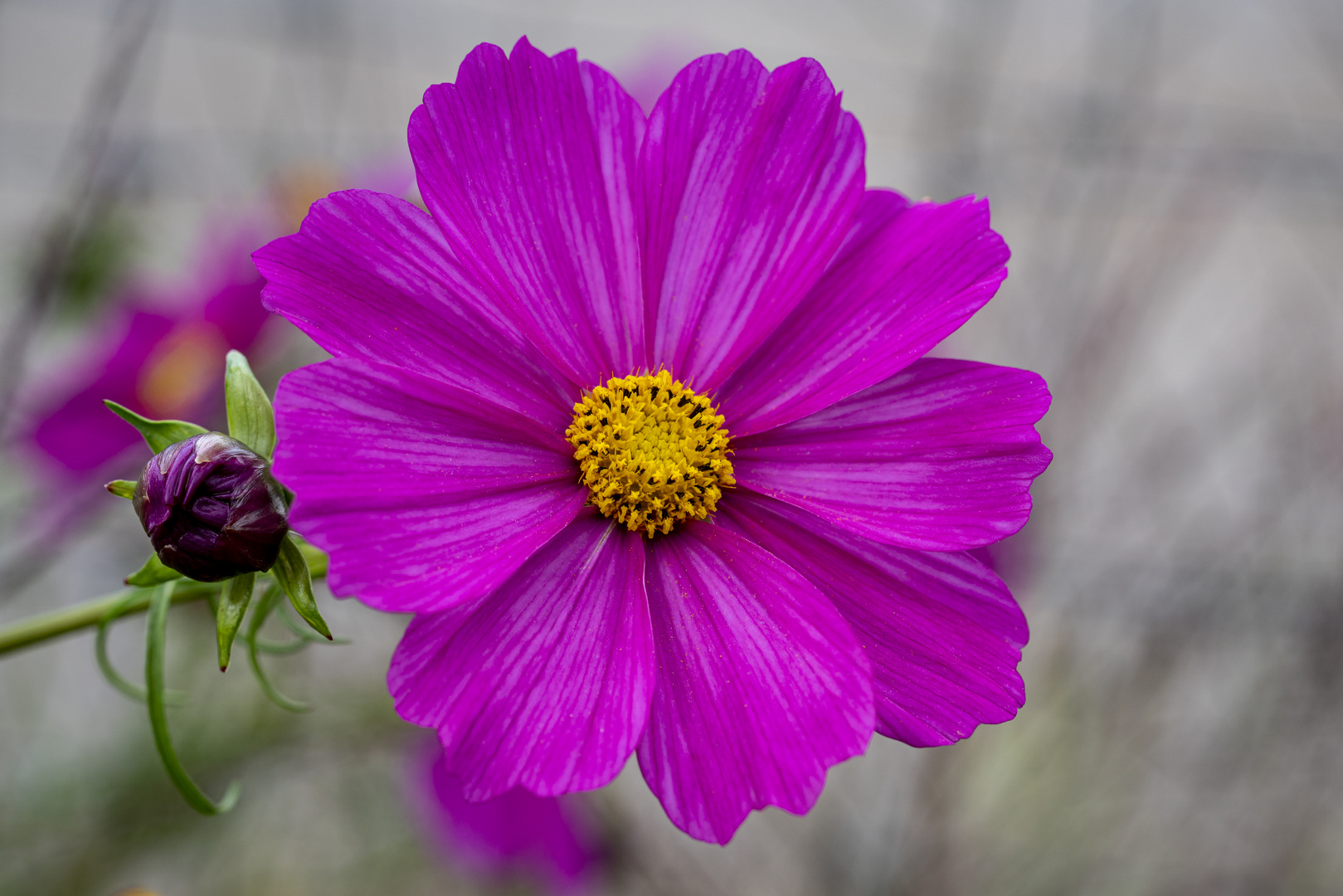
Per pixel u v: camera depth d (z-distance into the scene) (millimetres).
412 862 427
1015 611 233
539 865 359
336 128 414
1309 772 446
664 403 235
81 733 389
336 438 214
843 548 236
